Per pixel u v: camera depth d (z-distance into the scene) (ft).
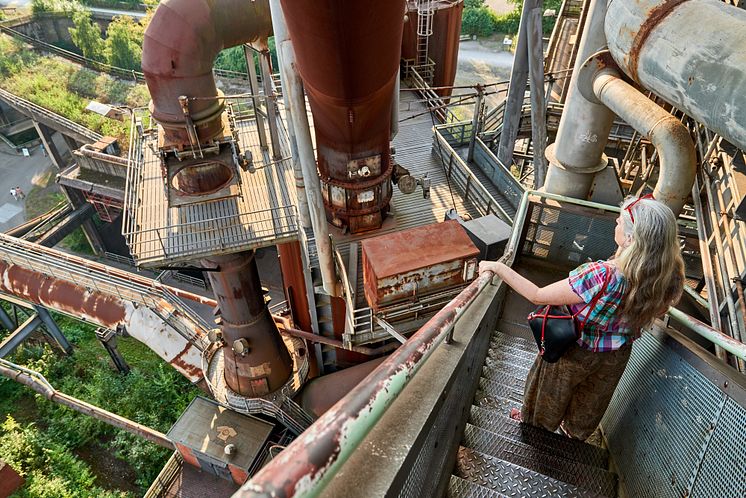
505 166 54.60
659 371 11.34
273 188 54.49
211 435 58.44
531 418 13.47
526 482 11.29
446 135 63.41
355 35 27.32
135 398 77.41
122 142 111.86
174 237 48.16
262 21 44.55
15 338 77.77
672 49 13.53
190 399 78.23
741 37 11.71
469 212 53.06
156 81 41.96
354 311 41.57
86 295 65.00
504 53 164.66
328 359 63.87
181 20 40.32
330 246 39.96
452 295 39.91
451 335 9.75
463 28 174.70
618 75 21.68
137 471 70.44
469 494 10.64
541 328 10.79
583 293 9.58
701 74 12.26
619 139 56.49
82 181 96.43
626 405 12.78
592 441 13.98
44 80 131.44
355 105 34.42
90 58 144.46
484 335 14.38
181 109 43.75
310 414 58.08
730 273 20.77
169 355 64.28
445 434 9.12
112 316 64.54
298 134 34.37
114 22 140.46
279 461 3.66
